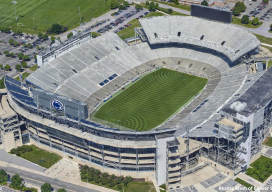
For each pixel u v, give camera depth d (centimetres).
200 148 19962
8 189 19062
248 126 18638
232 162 19625
